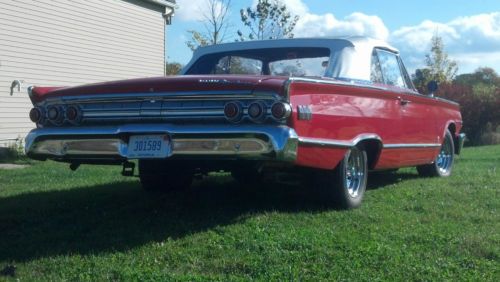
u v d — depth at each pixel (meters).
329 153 5.73
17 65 13.86
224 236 5.09
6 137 13.65
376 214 6.00
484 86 24.59
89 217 5.92
